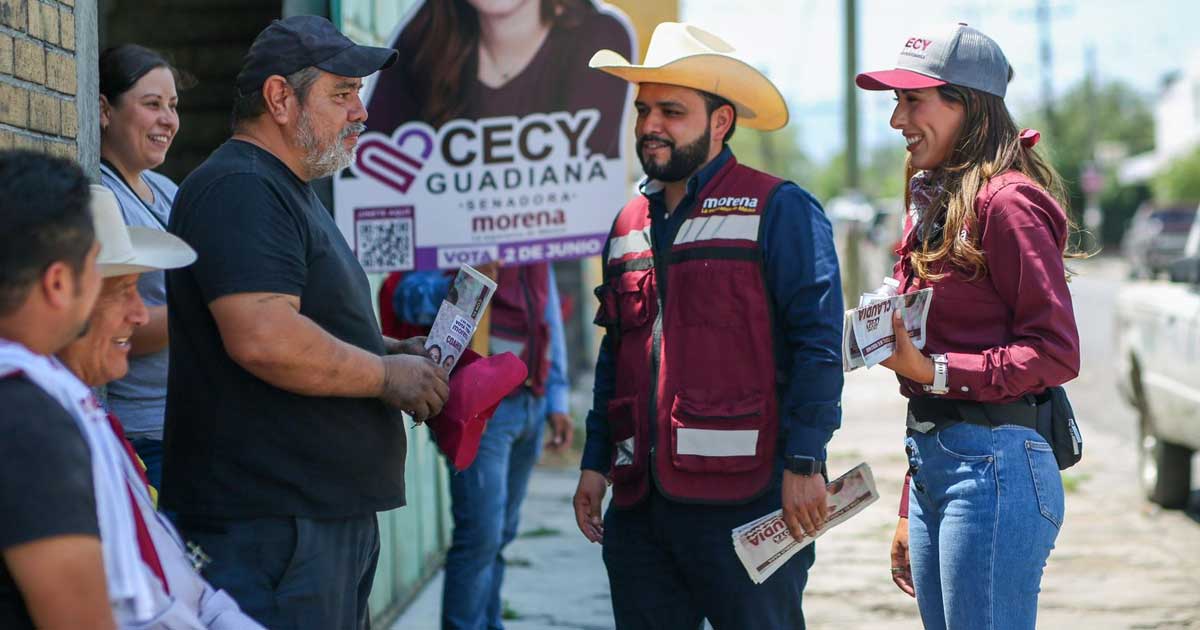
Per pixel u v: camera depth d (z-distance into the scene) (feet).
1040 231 9.64
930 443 10.11
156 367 11.82
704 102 10.92
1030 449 9.83
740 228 10.74
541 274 16.34
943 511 10.02
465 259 15.44
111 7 22.45
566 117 15.46
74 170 6.29
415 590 19.20
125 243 7.20
